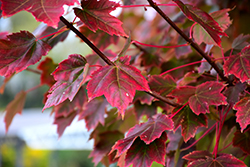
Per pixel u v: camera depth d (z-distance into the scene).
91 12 0.62
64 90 0.63
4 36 0.86
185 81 0.79
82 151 4.95
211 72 0.78
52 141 4.53
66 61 0.64
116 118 0.93
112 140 0.89
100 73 0.62
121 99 0.61
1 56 0.61
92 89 0.61
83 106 0.92
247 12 1.01
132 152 0.65
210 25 0.64
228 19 0.75
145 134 0.64
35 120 5.55
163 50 0.94
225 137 0.85
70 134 3.98
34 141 4.62
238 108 0.66
